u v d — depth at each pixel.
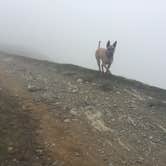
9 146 8.11
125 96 13.92
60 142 8.76
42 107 11.23
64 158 7.96
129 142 9.46
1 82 14.55
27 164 7.47
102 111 11.54
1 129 8.90
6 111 10.27
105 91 14.19
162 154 9.02
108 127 10.27
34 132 9.09
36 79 15.48
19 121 9.66
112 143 9.20
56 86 14.22
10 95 12.26
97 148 8.77
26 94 12.62
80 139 9.14
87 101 12.43
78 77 16.14
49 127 9.62
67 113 10.95
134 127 10.60
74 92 13.45
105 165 7.93
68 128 9.77
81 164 7.81
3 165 7.30
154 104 13.22
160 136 10.23
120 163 8.16
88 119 10.67
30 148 8.17
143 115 11.82
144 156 8.75
